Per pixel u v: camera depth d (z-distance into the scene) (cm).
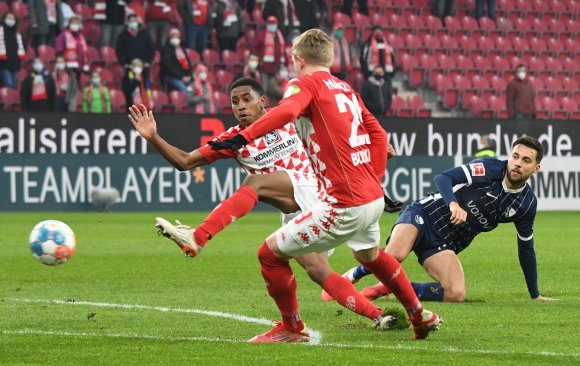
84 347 1611
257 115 1925
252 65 6506
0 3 6662
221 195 6172
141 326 1886
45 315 2036
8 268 3098
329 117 1555
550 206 6675
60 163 5900
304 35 1602
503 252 3712
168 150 1691
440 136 6512
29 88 6091
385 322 1780
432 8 7944
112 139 5984
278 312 2100
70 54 6194
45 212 5872
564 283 2730
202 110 6569
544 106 7794
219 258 3456
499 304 2231
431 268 2297
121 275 2922
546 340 1709
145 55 6241
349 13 7550
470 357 1513
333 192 1572
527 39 8125
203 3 6800
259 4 7312
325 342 1678
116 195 5969
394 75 7544
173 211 6081
